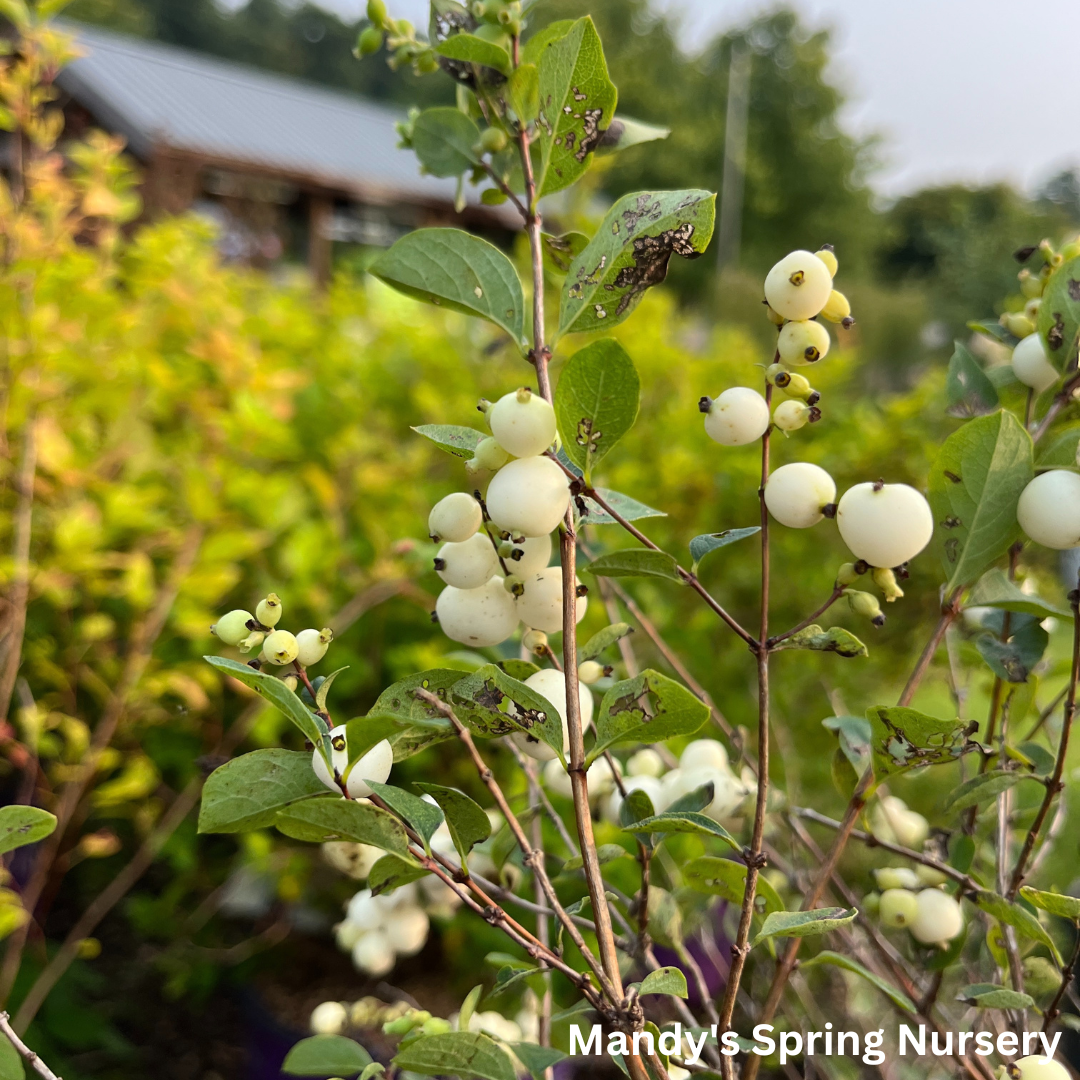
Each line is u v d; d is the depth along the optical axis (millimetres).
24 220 464
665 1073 160
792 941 181
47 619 537
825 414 684
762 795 161
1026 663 214
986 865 283
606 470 587
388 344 767
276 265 2512
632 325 758
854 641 159
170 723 526
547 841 396
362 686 563
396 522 564
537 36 206
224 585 468
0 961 502
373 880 171
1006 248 6242
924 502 156
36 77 473
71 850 498
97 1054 532
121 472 563
